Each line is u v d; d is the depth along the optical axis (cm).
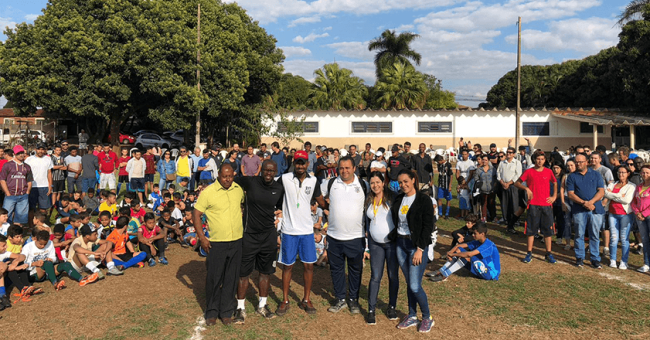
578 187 741
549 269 739
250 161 1387
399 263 508
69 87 2355
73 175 1209
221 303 526
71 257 708
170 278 698
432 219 486
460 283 668
